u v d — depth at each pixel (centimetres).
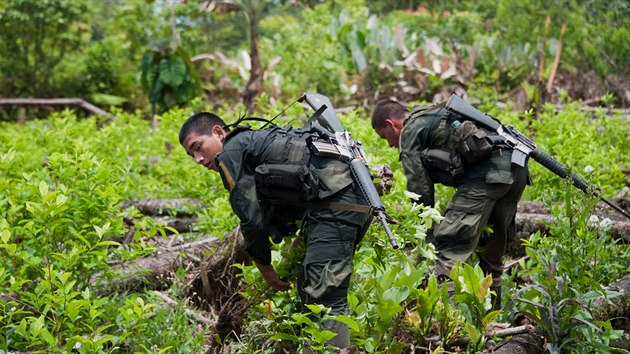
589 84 1426
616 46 1419
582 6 1501
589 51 1430
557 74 1442
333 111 404
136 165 832
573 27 1452
